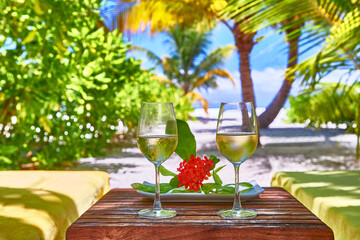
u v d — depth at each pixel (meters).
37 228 1.30
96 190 1.94
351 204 1.52
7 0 3.82
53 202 1.57
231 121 1.19
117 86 7.62
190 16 9.69
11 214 1.40
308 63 3.23
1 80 4.04
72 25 4.80
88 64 5.07
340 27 3.01
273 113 15.42
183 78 25.05
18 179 2.04
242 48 10.78
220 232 1.10
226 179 5.58
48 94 4.09
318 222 1.14
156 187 1.26
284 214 1.22
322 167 6.68
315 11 3.31
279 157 7.95
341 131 14.64
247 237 1.09
